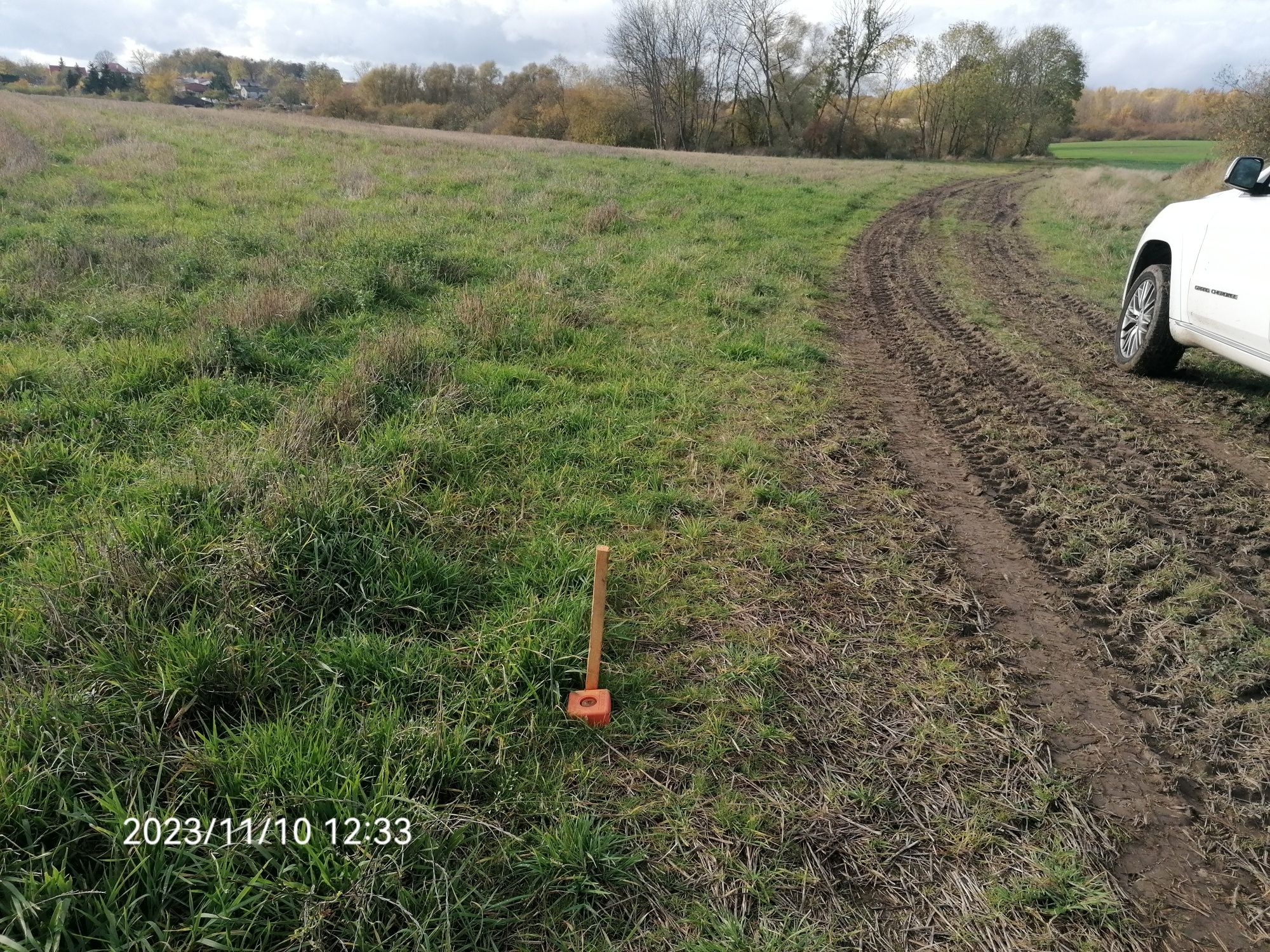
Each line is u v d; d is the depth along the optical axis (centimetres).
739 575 351
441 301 734
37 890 175
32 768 201
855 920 202
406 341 556
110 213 1038
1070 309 916
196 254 808
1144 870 219
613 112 5631
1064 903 207
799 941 195
